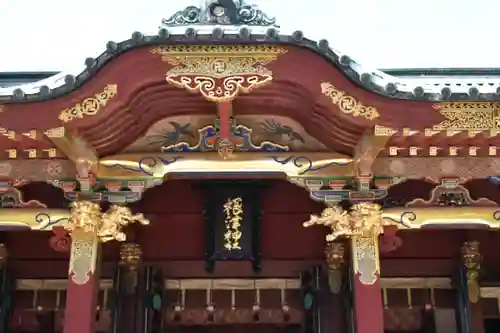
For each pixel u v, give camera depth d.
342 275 13.55
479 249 13.64
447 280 14.29
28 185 12.05
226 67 10.16
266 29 10.12
